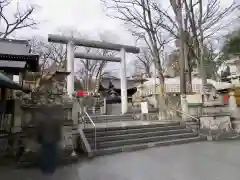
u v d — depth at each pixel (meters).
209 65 29.69
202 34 19.45
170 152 8.51
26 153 6.58
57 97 8.23
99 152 8.28
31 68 13.73
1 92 9.46
